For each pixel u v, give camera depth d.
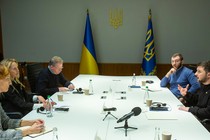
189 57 5.62
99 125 1.98
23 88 3.04
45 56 5.90
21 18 5.78
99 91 3.24
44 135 1.78
